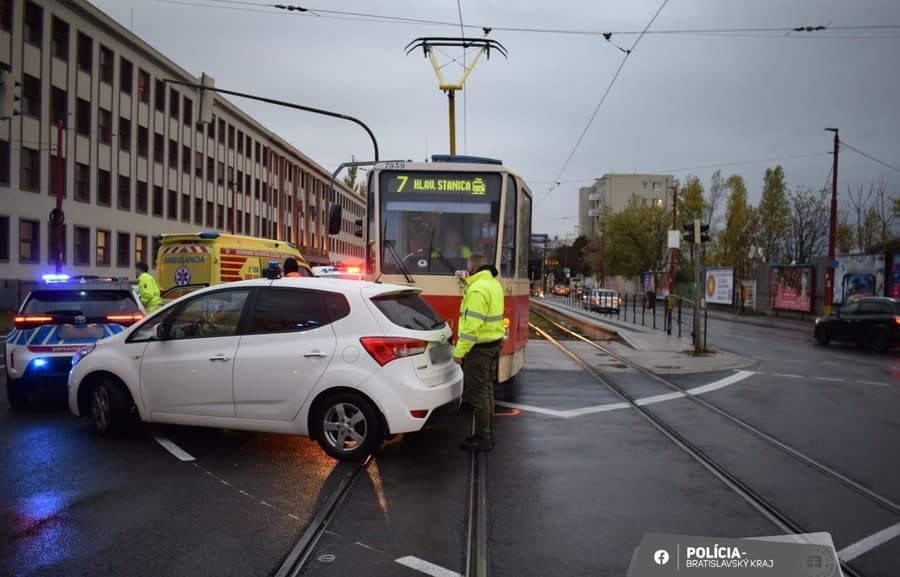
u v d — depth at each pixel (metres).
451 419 8.95
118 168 38.53
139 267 12.74
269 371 6.69
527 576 4.14
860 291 33.25
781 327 33.09
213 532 4.76
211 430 7.82
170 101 44.00
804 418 9.34
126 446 7.05
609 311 39.59
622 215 68.50
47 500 5.38
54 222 28.30
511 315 9.84
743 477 6.38
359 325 6.61
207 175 49.38
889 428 8.73
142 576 4.06
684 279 60.66
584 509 5.39
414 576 4.11
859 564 4.42
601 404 10.03
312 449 7.06
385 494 5.66
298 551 4.44
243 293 7.05
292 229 68.69
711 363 15.20
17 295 31.00
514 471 6.44
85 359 7.44
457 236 9.68
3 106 11.57
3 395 9.89
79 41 35.03
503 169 9.73
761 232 54.72
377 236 9.72
